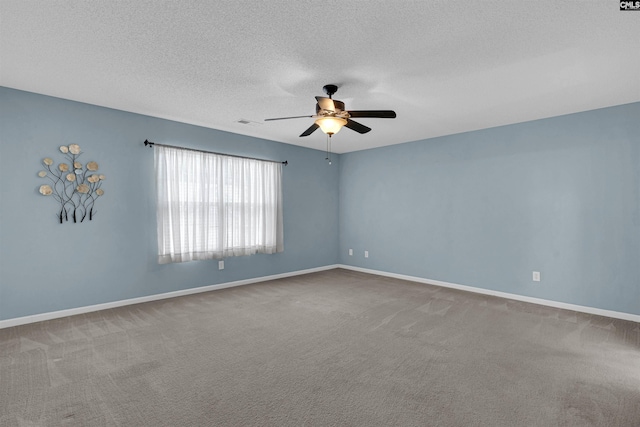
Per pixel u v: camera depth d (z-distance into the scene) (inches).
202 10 83.0
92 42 98.7
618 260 151.2
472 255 199.8
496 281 189.8
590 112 158.7
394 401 85.4
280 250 230.4
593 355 111.8
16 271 138.3
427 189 220.8
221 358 109.4
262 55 106.4
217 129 199.8
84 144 154.0
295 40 97.0
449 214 210.1
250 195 213.9
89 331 132.0
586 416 79.1
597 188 156.8
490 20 86.4
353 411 81.3
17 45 100.5
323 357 110.5
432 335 129.3
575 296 162.6
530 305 170.4
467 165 201.8
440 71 116.8
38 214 143.2
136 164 169.3
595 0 77.8
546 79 123.3
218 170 198.1
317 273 252.7
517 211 181.8
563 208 166.6
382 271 247.3
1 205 135.2
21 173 139.2
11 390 89.4
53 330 132.8
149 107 159.3
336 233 276.4
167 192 177.5
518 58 107.1
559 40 96.0
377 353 113.5
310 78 123.4
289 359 109.0
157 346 118.4
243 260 215.5
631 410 81.3
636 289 146.8
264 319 147.5
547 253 171.3
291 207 243.0
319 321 145.2
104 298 160.7
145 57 108.3
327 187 268.2
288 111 164.4
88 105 154.9
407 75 120.1
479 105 152.7
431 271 219.0
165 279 180.9
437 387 92.0
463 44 98.7
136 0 79.0
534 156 175.8
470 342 122.6
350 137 219.1
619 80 124.0
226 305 168.4
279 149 233.9
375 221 251.8
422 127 191.9
